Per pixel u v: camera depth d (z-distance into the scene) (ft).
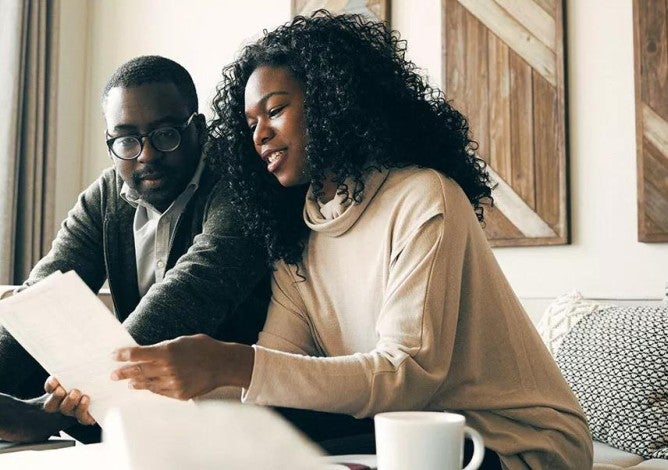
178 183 5.02
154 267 5.22
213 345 2.92
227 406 2.71
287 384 3.00
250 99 4.05
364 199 3.85
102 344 3.26
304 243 4.22
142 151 4.90
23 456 2.82
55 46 11.37
